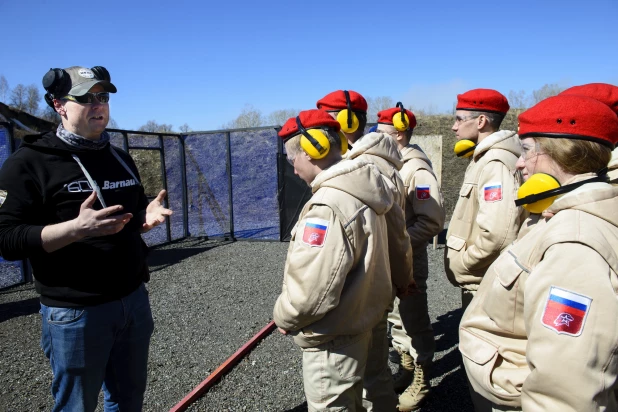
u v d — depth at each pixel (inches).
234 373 135.9
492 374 53.3
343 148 81.0
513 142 93.4
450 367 137.8
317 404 72.8
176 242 346.6
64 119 75.2
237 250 314.0
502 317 53.0
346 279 69.8
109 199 78.5
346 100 105.6
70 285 72.5
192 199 361.7
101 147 78.6
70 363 74.0
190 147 356.8
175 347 156.3
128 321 80.7
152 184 439.2
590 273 41.6
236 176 359.9
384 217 79.0
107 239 76.3
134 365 84.7
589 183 47.4
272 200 355.3
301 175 79.0
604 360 40.4
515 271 50.6
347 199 67.7
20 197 69.6
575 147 47.8
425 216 112.3
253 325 175.8
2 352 154.3
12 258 68.7
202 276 248.2
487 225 88.2
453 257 102.3
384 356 90.6
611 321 40.3
